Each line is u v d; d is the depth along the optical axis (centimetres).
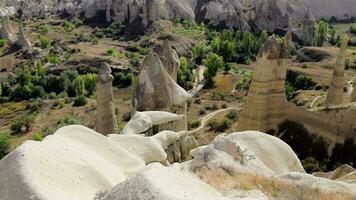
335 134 3588
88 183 1619
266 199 1588
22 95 8694
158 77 3612
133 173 1934
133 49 11850
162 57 4147
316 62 9562
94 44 12344
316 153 3622
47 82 9156
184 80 8844
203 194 1367
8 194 1459
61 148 1689
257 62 3744
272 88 3753
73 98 8400
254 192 1683
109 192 1415
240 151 2042
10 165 1534
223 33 12238
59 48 11831
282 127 3834
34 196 1405
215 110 6850
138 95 3644
